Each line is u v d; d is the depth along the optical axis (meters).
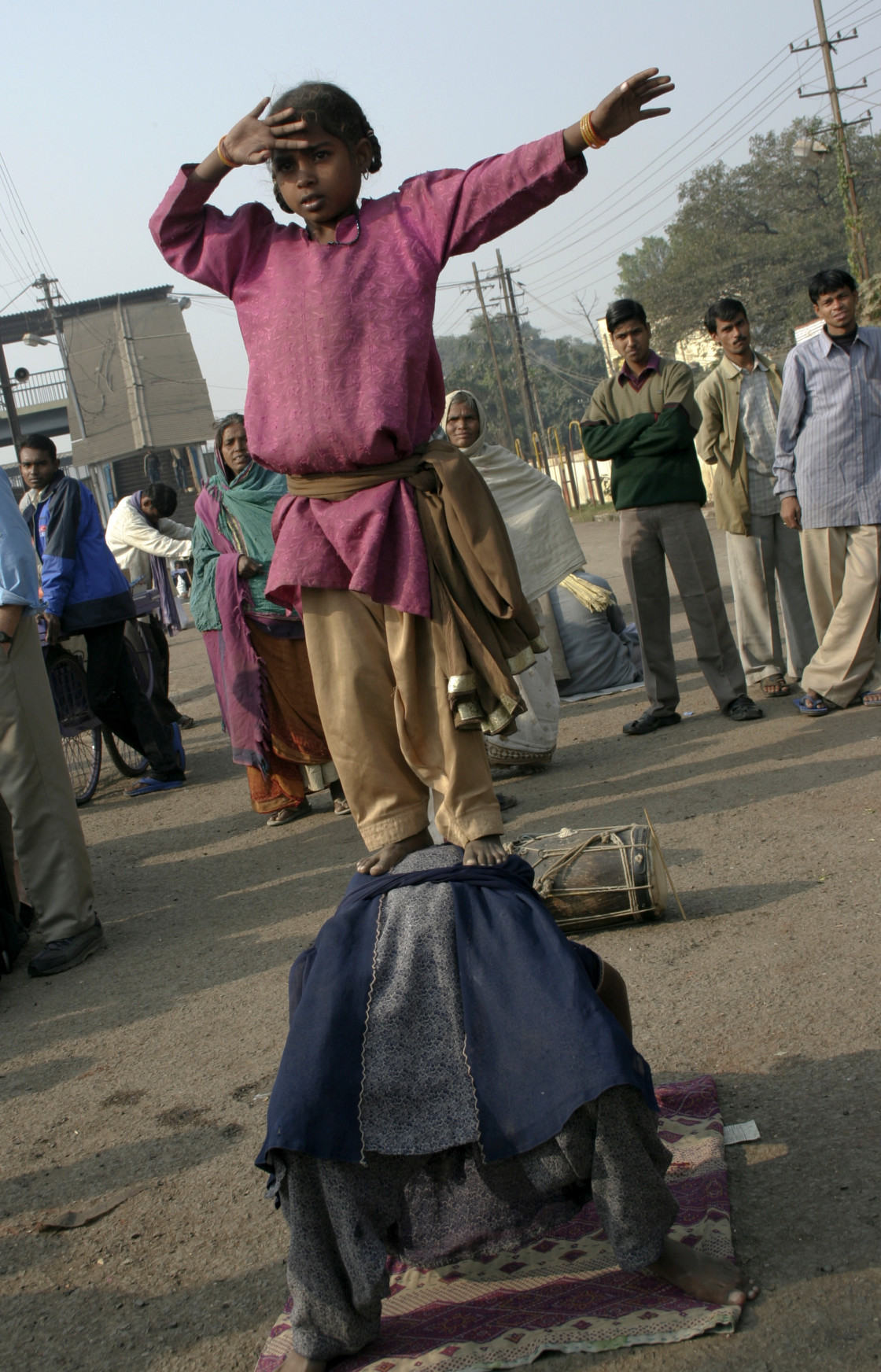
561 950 2.25
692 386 6.84
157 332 46.59
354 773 2.62
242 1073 3.65
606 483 39.44
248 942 4.81
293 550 2.56
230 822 6.91
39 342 32.50
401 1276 2.54
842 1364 2.06
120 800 8.00
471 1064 2.17
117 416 45.19
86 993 4.58
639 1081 2.13
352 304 2.41
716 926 4.04
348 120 2.41
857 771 5.42
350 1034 2.21
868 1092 2.90
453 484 2.50
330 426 2.43
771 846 4.69
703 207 45.41
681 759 6.25
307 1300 2.20
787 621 7.32
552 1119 2.10
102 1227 2.97
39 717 4.85
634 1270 2.21
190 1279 2.71
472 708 2.50
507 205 2.37
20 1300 2.73
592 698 8.40
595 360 69.19
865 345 6.23
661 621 6.95
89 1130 3.48
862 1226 2.42
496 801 2.59
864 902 3.97
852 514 6.30
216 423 6.27
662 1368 2.12
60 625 7.06
